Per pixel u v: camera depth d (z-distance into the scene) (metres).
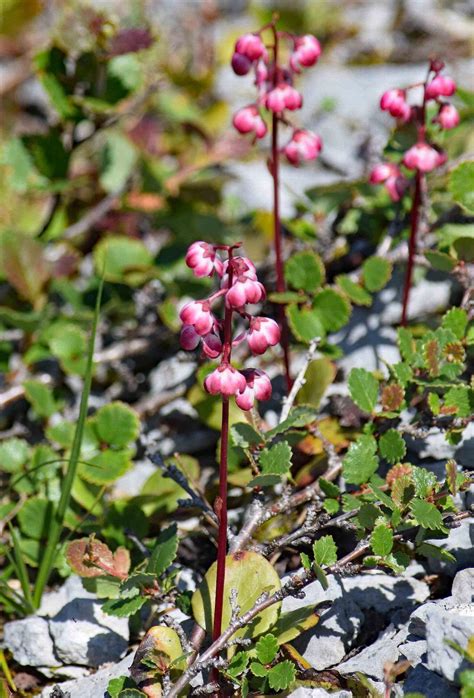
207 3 10.45
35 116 9.82
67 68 6.60
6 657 4.70
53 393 6.40
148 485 5.19
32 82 9.98
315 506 4.30
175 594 4.21
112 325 6.84
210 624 3.91
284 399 4.86
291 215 7.74
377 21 11.41
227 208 7.87
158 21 9.36
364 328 5.84
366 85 9.41
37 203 7.52
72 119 6.63
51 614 4.77
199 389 5.41
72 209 7.64
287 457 4.23
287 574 4.53
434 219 6.01
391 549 4.04
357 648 4.22
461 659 3.47
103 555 4.30
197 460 5.68
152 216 7.79
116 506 4.88
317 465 4.89
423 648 3.86
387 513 4.16
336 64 10.81
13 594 4.95
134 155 7.82
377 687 3.85
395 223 6.07
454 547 4.34
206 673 4.03
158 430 6.00
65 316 6.58
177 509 5.13
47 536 5.02
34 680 4.61
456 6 11.34
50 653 4.58
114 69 6.65
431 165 4.73
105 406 5.32
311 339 5.20
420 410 5.01
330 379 5.10
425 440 4.81
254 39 4.69
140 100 7.49
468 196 5.38
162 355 6.73
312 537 4.68
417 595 4.36
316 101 9.31
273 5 11.46
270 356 5.95
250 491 4.97
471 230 5.61
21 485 5.29
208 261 3.47
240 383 3.50
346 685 3.91
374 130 8.51
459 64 10.04
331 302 5.28
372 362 5.67
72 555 4.27
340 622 4.21
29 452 5.47
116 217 7.42
